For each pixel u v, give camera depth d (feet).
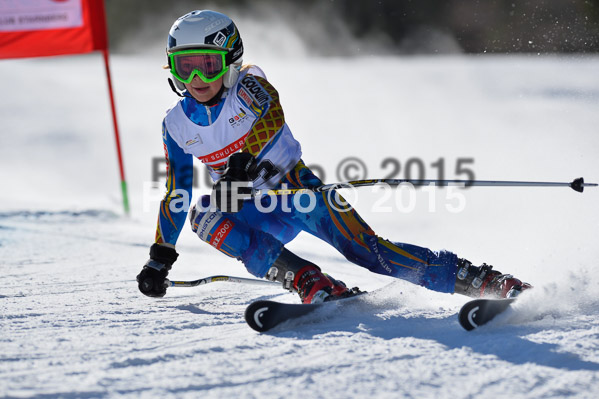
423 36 272.10
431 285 25.90
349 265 40.16
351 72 221.66
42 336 22.56
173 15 307.58
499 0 201.87
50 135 131.34
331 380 17.75
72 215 62.64
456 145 106.52
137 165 106.32
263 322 22.53
